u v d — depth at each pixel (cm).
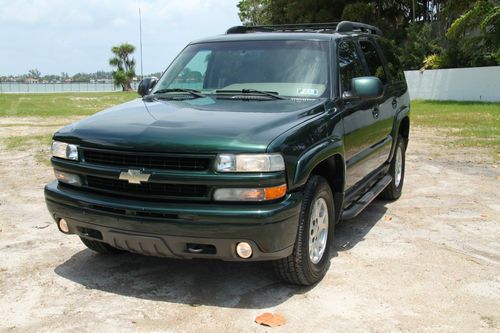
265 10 4753
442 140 1266
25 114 2230
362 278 453
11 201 713
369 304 405
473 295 423
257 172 370
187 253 387
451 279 453
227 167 369
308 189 414
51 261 495
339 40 540
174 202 381
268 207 371
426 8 3772
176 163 380
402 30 3703
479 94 2689
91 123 437
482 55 2847
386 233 576
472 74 2705
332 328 369
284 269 414
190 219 372
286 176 383
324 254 451
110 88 8231
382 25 3769
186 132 387
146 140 386
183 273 465
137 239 391
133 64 7025
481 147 1153
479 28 2859
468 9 2978
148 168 386
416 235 569
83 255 511
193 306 404
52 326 374
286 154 382
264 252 376
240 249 378
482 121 1658
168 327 371
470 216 639
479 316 388
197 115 425
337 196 480
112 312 394
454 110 2098
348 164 497
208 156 371
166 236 379
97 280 451
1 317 387
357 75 556
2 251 521
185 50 579
